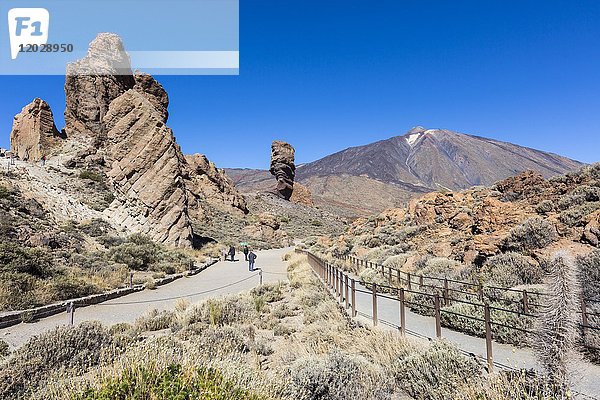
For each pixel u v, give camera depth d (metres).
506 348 7.59
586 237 12.70
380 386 5.97
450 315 9.41
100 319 13.34
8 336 10.64
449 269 15.95
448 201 26.41
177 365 4.16
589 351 6.32
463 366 5.94
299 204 120.00
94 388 3.79
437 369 5.97
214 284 23.36
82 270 20.95
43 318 13.25
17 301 13.66
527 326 7.77
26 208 28.38
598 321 7.09
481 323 8.54
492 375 5.35
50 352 7.33
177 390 3.59
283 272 30.30
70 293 16.23
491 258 14.27
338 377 5.98
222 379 4.05
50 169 43.03
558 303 3.94
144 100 47.97
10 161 41.19
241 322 12.62
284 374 6.06
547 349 3.97
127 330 10.92
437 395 5.48
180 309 14.68
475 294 10.72
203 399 3.51
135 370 3.89
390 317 10.73
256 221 76.00
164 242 38.41
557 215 15.65
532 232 14.20
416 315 11.00
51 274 18.33
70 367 6.78
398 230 29.67
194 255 38.09
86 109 56.31
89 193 40.25
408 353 7.19
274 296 17.36
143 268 26.62
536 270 12.06
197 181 79.56
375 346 8.21
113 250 27.41
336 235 54.84
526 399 4.04
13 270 16.34
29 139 51.81
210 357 6.20
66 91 57.03
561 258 4.02
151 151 42.81
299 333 10.98
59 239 25.11
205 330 10.56
